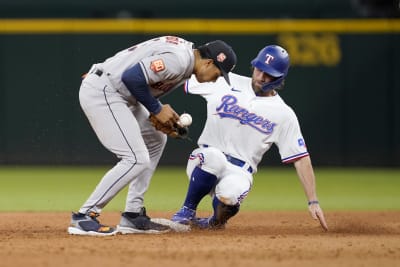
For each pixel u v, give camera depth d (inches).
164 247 818.8
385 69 2187.5
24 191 1697.8
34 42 2156.7
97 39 2151.8
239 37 2156.7
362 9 2319.1
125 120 904.3
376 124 2190.0
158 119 894.4
